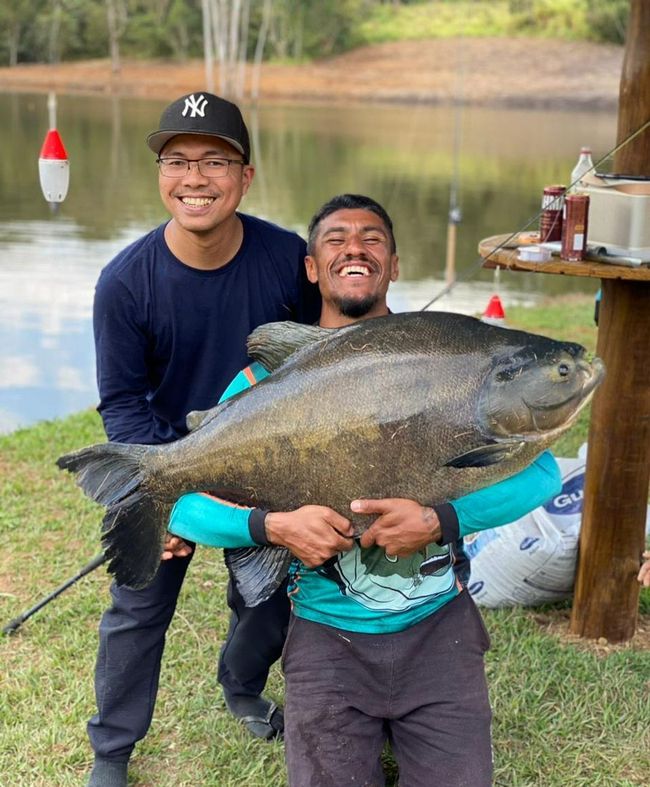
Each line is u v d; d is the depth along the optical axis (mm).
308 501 2535
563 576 3969
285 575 2660
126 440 3031
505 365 2428
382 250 2816
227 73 50344
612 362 3674
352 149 26859
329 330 2623
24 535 4797
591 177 3627
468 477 2473
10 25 56688
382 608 2715
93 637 3912
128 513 2666
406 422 2439
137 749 3309
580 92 45250
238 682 3391
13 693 3561
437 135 31391
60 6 57812
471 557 4090
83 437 6145
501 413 2412
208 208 2912
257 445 2531
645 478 3736
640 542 3805
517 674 3613
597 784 3102
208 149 2889
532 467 2631
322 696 2740
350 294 2805
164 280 3014
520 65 48875
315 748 2715
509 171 23016
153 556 2695
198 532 2645
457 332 2498
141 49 57594
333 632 2758
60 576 4406
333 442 2473
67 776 3180
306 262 2994
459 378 2439
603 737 3303
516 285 11734
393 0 58406
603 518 3766
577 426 5961
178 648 3850
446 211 17438
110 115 35000
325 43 54562
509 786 3094
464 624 2799
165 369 3145
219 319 3066
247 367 2879
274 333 2668
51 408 7121
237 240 3074
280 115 38094
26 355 8367
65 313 9633
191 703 3521
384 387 2461
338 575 2721
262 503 2588
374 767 2779
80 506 5125
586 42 50562
